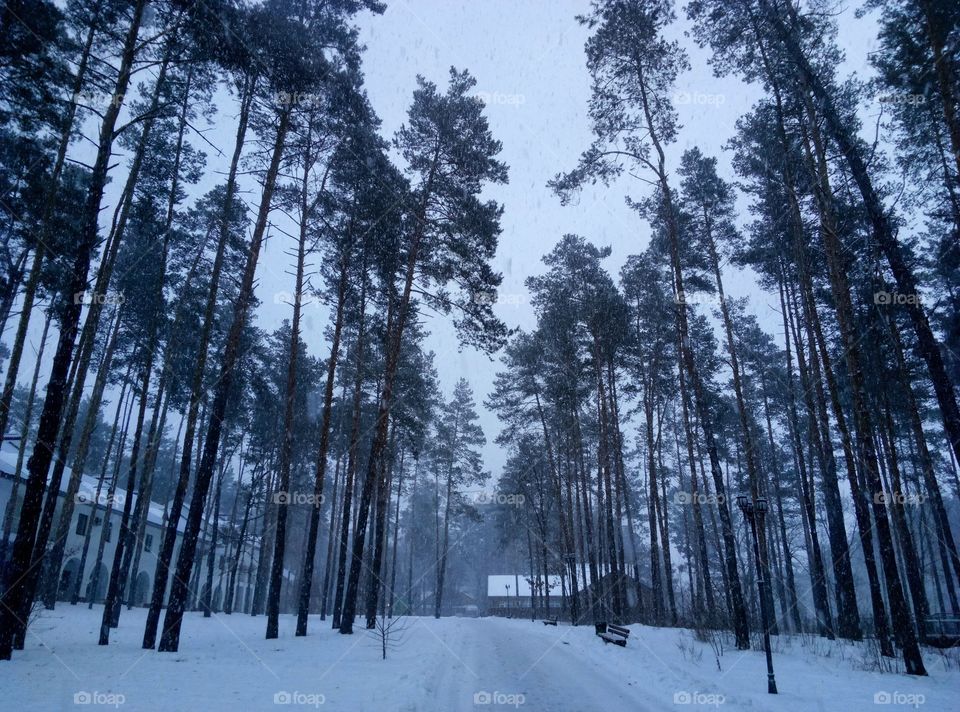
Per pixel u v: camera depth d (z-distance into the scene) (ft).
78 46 45.44
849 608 60.80
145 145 58.18
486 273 68.85
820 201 52.47
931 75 44.78
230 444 116.78
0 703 25.20
